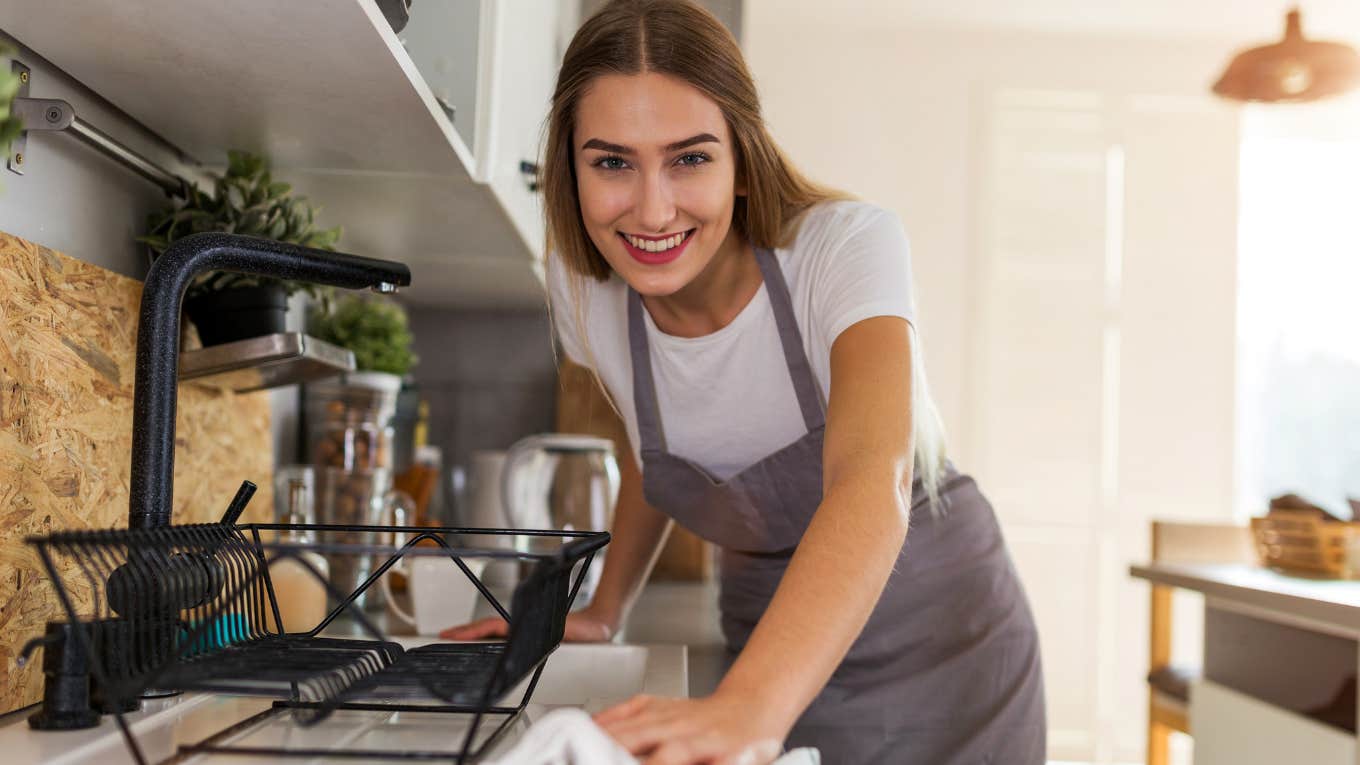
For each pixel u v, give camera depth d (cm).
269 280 107
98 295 91
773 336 109
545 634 62
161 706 70
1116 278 446
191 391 113
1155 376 444
